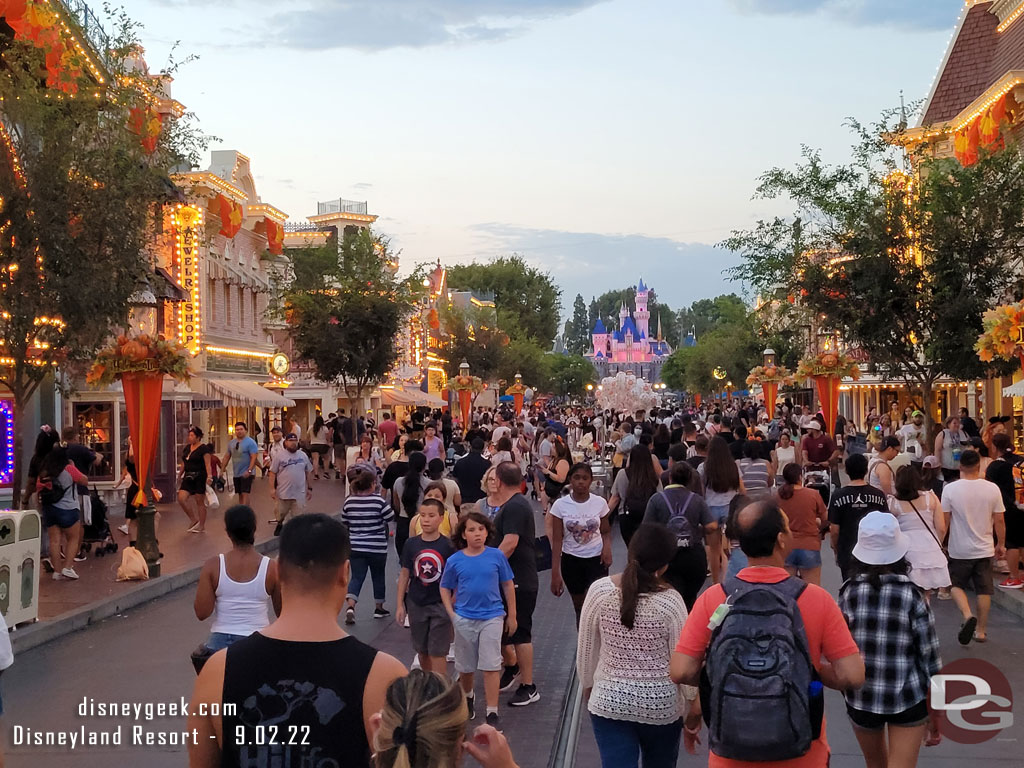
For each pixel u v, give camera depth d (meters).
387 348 40.66
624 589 5.25
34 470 15.49
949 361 21.73
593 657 5.42
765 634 3.98
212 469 26.66
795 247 23.05
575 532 9.38
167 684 9.54
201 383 32.78
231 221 35.12
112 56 16.86
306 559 3.22
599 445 32.31
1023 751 7.25
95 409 25.02
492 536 8.13
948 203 21.58
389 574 16.53
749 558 4.34
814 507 9.76
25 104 14.59
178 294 26.91
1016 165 22.97
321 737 3.09
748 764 4.04
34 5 15.14
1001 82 25.42
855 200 22.52
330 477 36.44
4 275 14.63
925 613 5.45
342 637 3.23
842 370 26.75
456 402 78.94
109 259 15.57
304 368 48.69
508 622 8.17
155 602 14.16
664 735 5.27
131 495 18.81
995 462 13.15
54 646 11.31
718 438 10.80
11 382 15.34
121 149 15.83
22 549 11.50
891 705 5.39
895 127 22.73
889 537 5.53
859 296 22.33
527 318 110.19
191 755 3.18
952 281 21.55
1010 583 13.09
